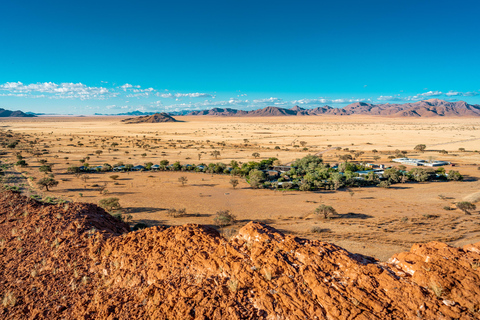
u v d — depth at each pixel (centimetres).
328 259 1012
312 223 5125
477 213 5650
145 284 1097
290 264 1013
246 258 1080
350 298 838
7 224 1967
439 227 4759
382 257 3403
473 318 732
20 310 1079
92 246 1470
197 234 1316
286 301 862
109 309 991
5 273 1357
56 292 1164
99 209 2305
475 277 824
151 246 1312
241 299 900
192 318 859
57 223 1812
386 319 758
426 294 811
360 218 5441
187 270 1098
